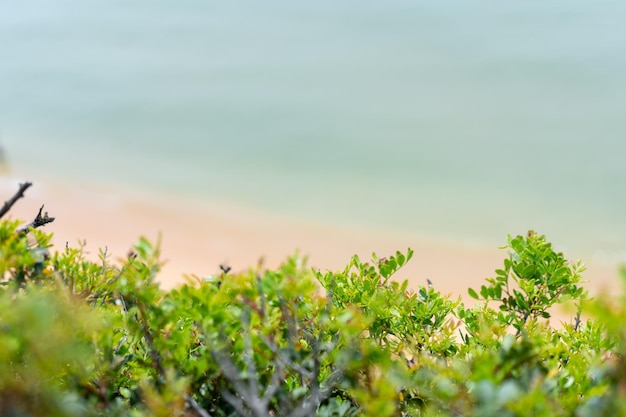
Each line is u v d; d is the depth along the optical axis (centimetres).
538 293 332
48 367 282
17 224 301
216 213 1449
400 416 297
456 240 1341
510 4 3022
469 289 337
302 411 291
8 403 280
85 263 311
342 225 1452
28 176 1570
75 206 1363
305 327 306
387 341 321
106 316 299
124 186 1584
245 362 296
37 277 301
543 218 1484
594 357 299
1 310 287
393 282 335
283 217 1462
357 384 297
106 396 293
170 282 1026
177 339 298
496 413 278
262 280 296
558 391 292
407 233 1387
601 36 2639
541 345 302
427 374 292
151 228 1293
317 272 331
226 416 297
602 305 281
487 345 311
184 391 291
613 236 1364
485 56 2588
